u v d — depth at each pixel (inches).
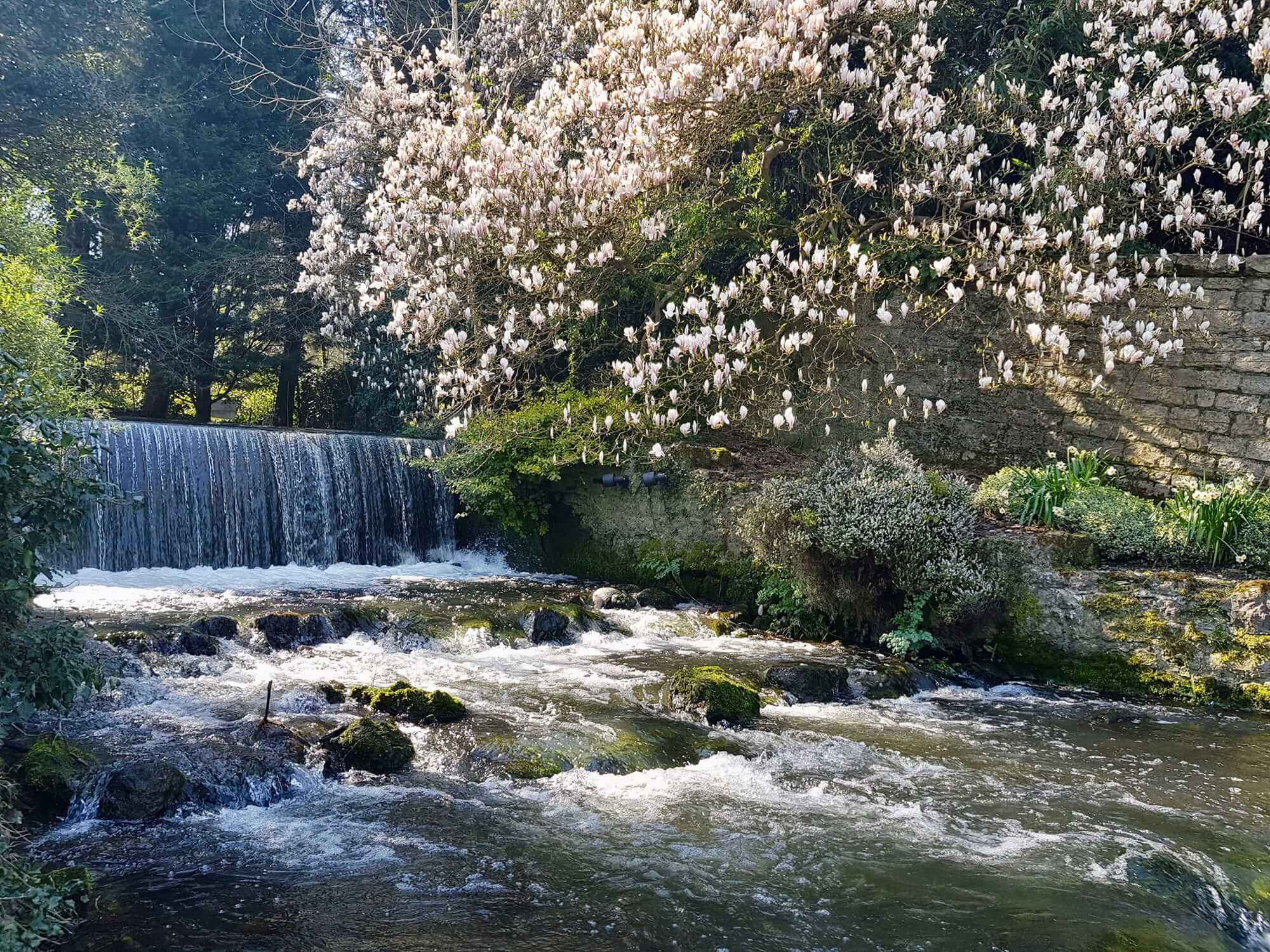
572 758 244.7
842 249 498.9
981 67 559.5
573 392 538.6
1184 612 334.6
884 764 254.7
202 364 906.1
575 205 409.7
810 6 397.7
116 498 170.7
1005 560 369.1
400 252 454.0
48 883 153.5
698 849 196.9
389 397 776.3
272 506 526.9
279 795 219.5
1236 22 402.6
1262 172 439.8
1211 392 426.0
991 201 466.9
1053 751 270.4
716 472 476.7
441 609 402.0
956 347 512.4
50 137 667.4
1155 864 190.5
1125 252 455.2
